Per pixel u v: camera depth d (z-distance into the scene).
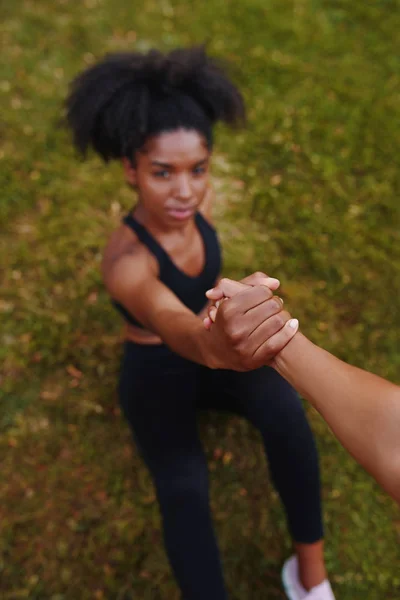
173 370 1.72
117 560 2.13
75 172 3.09
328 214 2.98
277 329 0.91
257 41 3.79
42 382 2.48
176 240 1.67
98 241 2.85
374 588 2.09
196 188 1.54
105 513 2.23
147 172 1.51
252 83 3.53
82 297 2.68
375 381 0.81
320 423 2.39
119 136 1.52
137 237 1.63
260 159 3.17
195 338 1.14
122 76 1.51
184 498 1.63
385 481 0.75
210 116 1.60
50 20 3.80
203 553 1.62
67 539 2.18
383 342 2.60
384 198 3.04
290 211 2.98
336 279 2.78
